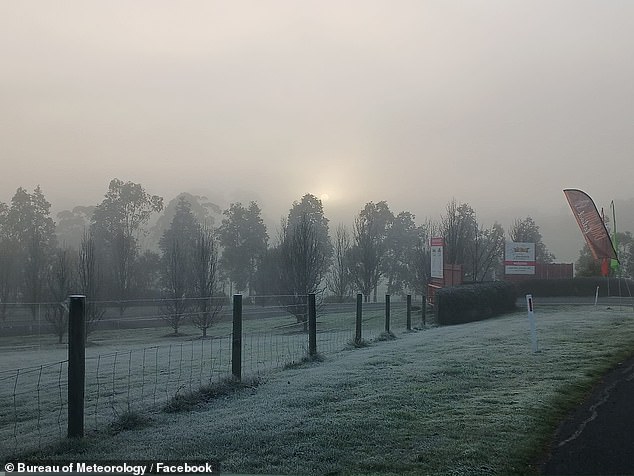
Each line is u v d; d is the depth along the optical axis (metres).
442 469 5.77
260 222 73.38
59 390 11.62
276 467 5.97
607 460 6.12
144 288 54.25
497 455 6.13
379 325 29.17
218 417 8.21
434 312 30.64
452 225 42.47
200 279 37.91
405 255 75.50
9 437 8.01
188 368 14.62
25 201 66.38
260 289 54.47
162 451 6.59
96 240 70.19
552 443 6.68
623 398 8.65
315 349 14.70
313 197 71.88
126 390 11.58
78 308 7.35
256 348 18.66
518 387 9.37
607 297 35.25
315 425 7.41
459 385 9.66
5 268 51.00
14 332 36.16
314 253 36.84
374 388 9.73
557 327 17.58
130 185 77.12
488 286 27.91
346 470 5.82
